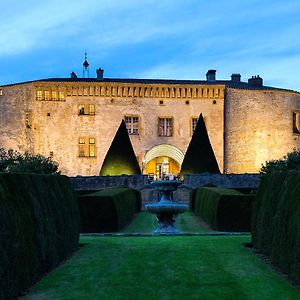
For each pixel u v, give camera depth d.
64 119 53.78
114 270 10.69
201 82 59.31
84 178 42.34
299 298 8.31
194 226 24.89
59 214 12.34
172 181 21.70
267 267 11.00
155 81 57.97
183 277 9.90
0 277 7.93
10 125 53.94
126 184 42.12
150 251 13.11
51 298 8.52
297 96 58.09
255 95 55.84
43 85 53.59
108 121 54.16
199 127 46.22
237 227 21.47
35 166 35.62
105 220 21.58
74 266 11.37
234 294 8.59
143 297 8.44
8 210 8.67
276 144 55.91
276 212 11.64
